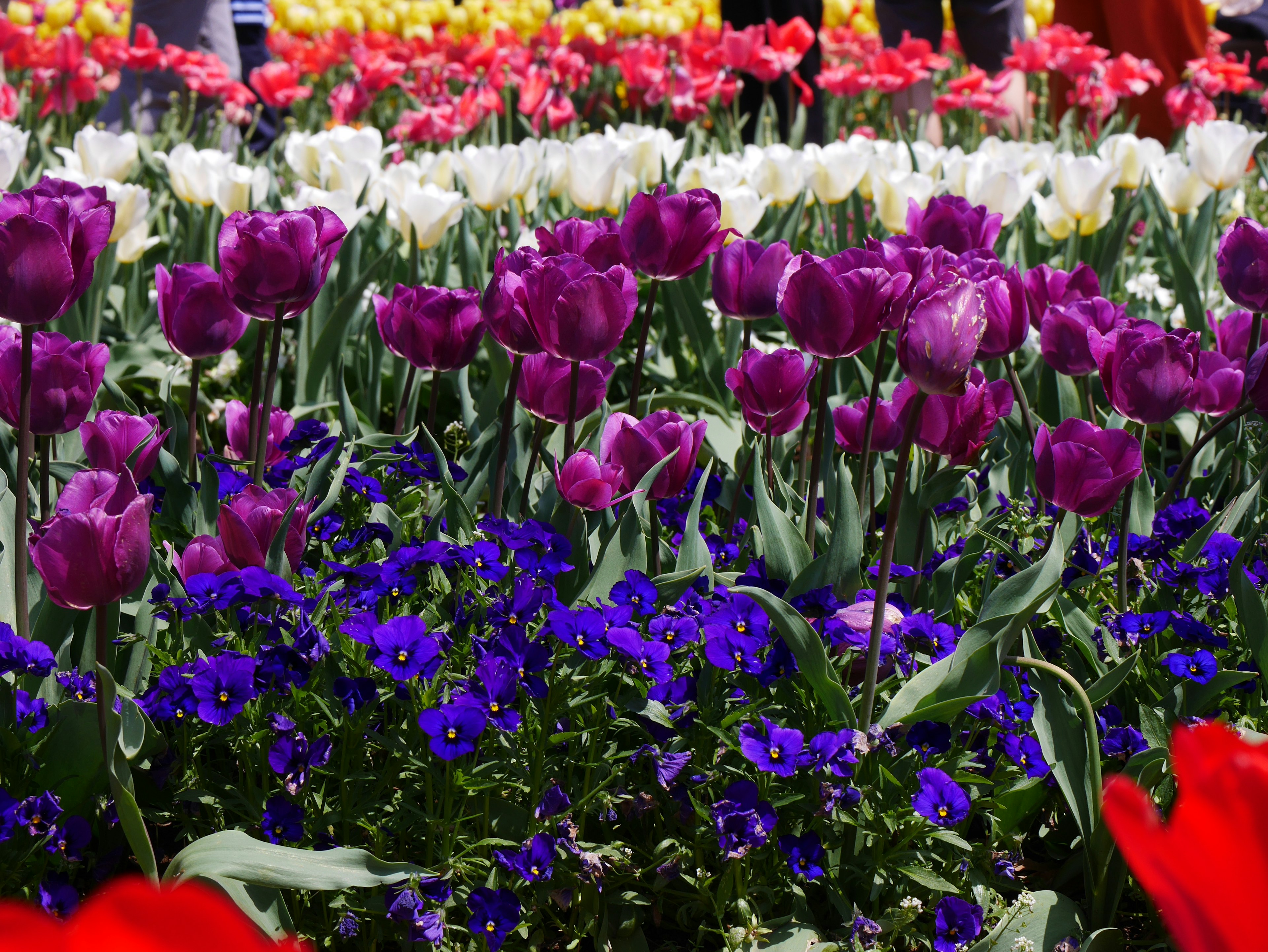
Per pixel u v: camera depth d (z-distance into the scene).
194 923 0.26
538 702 1.76
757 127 6.81
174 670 1.62
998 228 2.52
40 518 2.08
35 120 6.21
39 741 1.64
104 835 1.74
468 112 5.23
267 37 8.33
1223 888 0.30
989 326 2.09
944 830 1.67
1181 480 2.42
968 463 2.17
